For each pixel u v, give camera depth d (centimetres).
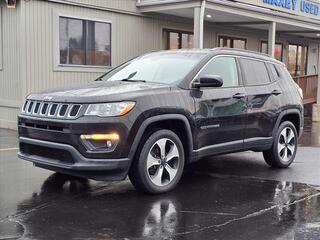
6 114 1261
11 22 1199
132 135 545
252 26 1841
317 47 2475
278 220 505
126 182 650
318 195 611
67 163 546
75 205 541
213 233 461
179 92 603
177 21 1603
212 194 606
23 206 534
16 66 1202
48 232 453
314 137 1276
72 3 1273
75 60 1305
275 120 754
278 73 793
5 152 884
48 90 607
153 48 1532
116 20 1404
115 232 457
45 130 561
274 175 728
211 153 649
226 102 660
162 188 589
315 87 2128
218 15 1534
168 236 450
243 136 697
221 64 681
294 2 1923
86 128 529
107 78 700
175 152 600
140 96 558
